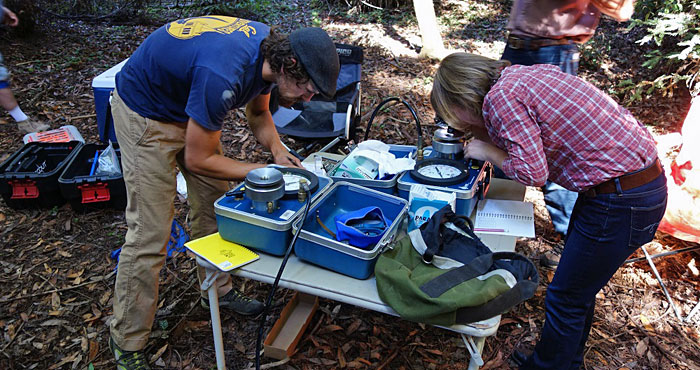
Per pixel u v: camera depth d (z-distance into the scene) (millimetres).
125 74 1754
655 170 1547
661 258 2811
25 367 2092
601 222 1560
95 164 3184
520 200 2150
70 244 2846
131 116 1738
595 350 2246
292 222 1574
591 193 1569
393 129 4305
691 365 2182
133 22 7078
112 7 7262
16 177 2975
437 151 2072
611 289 2604
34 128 3490
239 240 1668
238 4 7520
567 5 2273
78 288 2527
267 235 1583
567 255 1680
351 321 2369
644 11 4676
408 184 1881
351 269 1531
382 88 5176
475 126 1694
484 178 2104
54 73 5090
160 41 1660
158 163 1783
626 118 1520
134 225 1845
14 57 5301
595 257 1604
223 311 2387
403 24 7543
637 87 4438
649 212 1538
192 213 2180
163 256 1922
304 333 2291
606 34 6227
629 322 2402
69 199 3035
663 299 2543
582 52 5504
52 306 2406
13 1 5574
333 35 7031
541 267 2770
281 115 3711
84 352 2170
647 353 2236
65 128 3637
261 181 1540
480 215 2002
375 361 2164
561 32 2350
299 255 1610
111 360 2137
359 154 2062
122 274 1879
